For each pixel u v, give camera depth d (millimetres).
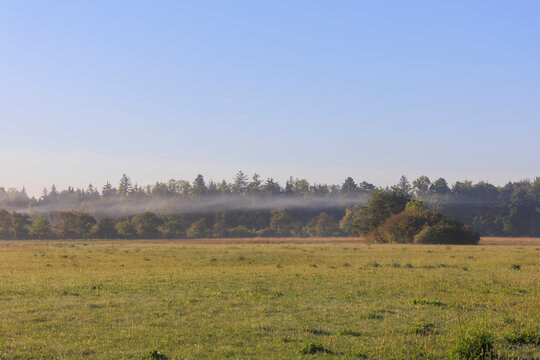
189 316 17438
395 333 15016
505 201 198000
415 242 83688
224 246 72688
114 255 50156
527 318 17078
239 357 12469
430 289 23844
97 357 12555
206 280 27719
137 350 13117
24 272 33125
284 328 15688
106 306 19391
